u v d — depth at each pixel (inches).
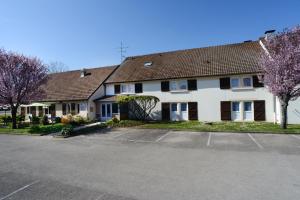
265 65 709.9
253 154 431.8
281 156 412.2
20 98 880.9
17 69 863.7
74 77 1380.4
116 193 269.3
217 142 552.4
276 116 864.9
